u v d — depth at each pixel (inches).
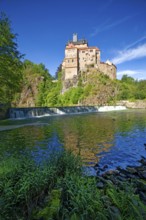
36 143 660.1
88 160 475.2
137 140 714.8
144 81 5334.6
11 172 246.8
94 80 4362.7
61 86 4849.9
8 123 1326.3
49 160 319.3
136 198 214.1
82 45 5398.6
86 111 2928.2
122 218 184.2
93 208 188.1
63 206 203.3
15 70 1098.7
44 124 1252.5
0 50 981.8
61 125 1188.5
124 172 370.9
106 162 459.2
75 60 4813.0
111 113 2399.1
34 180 228.8
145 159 476.7
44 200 221.0
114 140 714.8
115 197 215.3
